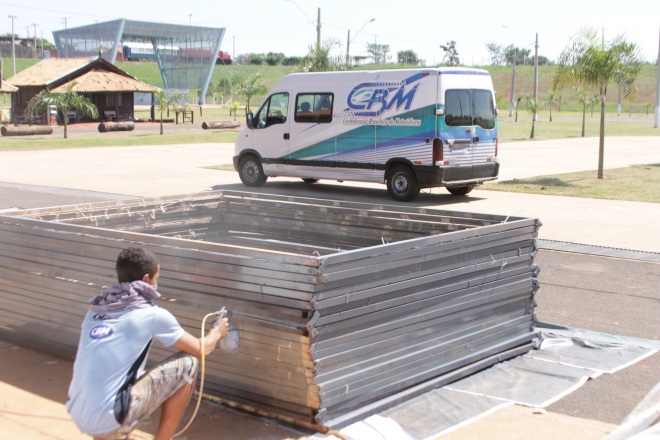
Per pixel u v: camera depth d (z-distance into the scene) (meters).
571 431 3.84
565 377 4.65
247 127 15.88
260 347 3.85
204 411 4.05
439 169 13.11
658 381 4.64
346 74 14.24
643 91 96.69
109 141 31.34
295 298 3.67
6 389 4.35
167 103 48.16
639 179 17.20
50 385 4.42
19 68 116.12
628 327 5.91
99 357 3.12
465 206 12.97
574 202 13.43
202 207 6.74
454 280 4.50
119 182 16.36
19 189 15.06
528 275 5.14
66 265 4.74
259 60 155.25
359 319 3.89
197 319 4.08
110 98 48.44
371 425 3.79
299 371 3.73
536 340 5.31
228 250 3.97
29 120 42.50
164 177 17.47
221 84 115.62
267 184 16.89
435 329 4.41
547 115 70.44
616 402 4.27
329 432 3.71
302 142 15.02
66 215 5.75
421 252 4.21
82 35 87.44
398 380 4.19
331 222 6.23
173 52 90.31
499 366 4.88
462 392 4.38
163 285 4.26
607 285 7.32
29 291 5.00
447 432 3.80
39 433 3.78
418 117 13.20
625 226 10.82
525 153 25.69
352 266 3.77
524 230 5.03
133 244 4.36
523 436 3.77
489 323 4.86
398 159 13.62
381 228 5.92
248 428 3.83
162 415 3.42
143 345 3.23
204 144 29.78
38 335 5.03
